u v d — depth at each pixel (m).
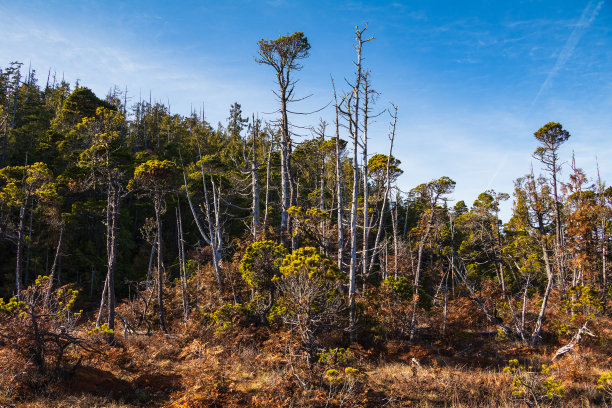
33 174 28.81
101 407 8.02
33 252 33.41
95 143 20.42
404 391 10.62
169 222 42.94
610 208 22.06
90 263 35.06
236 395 8.62
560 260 21.58
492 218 30.20
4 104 57.72
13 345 8.44
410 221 46.03
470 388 10.98
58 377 8.63
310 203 30.30
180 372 9.97
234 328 14.55
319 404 8.57
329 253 17.77
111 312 16.44
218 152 62.62
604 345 16.03
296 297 11.71
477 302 21.28
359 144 19.39
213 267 20.77
